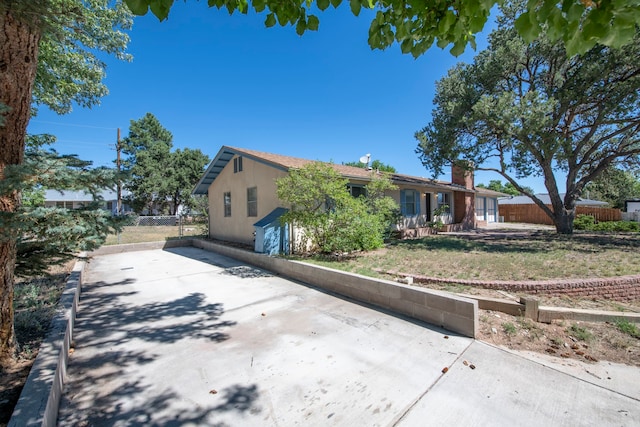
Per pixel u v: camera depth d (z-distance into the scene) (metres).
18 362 2.58
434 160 12.68
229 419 2.22
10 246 2.56
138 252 11.05
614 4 1.19
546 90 11.09
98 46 6.75
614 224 14.92
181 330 3.83
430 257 7.59
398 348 3.25
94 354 3.21
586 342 3.32
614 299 4.88
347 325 3.90
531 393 2.46
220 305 4.80
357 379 2.70
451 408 2.30
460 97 11.74
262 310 4.54
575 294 4.83
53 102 7.04
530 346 3.26
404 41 2.16
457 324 3.61
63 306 3.69
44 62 5.96
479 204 22.09
